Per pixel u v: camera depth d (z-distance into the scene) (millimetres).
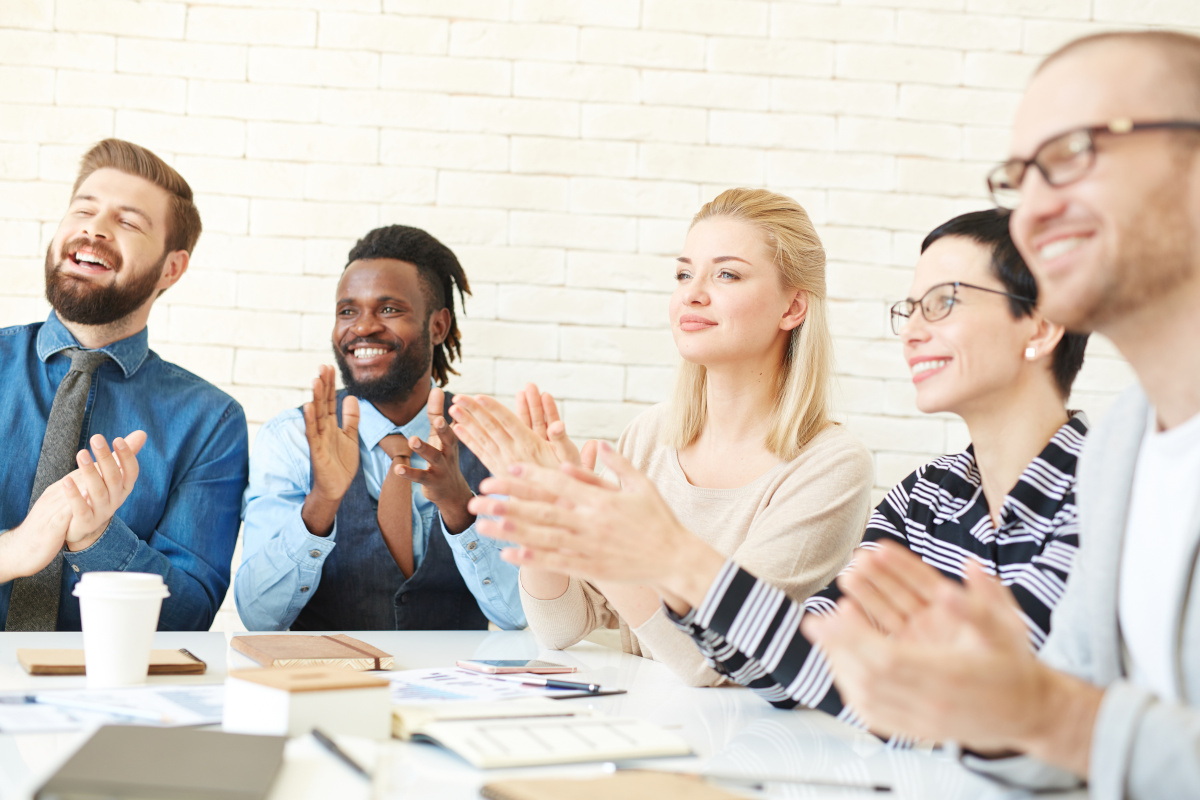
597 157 2166
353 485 1840
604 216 2164
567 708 883
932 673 519
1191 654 601
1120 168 581
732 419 1480
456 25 2150
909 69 2211
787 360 1483
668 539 869
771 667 881
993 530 1044
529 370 2139
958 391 1057
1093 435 760
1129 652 685
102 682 942
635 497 866
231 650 1208
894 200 2199
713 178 2180
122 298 1758
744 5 2189
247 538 1758
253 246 2113
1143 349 633
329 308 2123
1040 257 620
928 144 2211
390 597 1803
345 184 2129
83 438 1731
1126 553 682
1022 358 1048
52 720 783
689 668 1128
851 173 2197
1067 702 542
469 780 679
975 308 1047
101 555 1521
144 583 959
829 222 2191
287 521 1722
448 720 803
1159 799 511
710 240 1444
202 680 1007
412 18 2145
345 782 604
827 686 866
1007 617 563
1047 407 1062
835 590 1073
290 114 2125
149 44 2102
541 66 2160
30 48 2082
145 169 1807
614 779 667
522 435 1148
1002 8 2227
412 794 644
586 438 2145
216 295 2102
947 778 745
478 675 1086
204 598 1698
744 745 840
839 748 839
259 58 2125
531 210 2152
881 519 1165
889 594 665
